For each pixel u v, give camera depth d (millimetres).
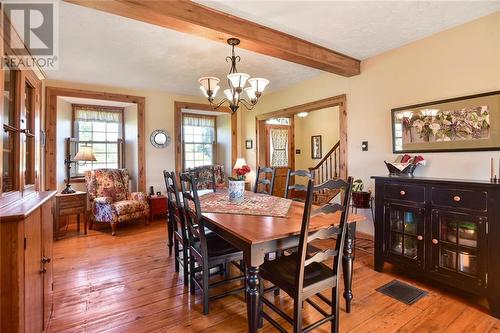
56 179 4359
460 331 1819
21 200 1614
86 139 5113
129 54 3311
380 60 3367
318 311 1895
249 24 2549
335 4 2270
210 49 3193
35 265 1459
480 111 2525
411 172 2902
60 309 2072
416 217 2498
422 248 2445
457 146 2684
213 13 2332
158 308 2100
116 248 3473
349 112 3771
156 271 2779
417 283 2510
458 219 2207
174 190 2539
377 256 2797
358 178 3654
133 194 4609
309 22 2572
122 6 1968
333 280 1675
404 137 3121
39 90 2568
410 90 3072
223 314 2025
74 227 4477
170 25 2262
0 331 1141
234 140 6105
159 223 4758
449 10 2395
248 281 1596
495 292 1997
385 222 2738
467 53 2613
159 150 5242
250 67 3869
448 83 2754
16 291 1173
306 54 2996
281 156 7074
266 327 1879
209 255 2078
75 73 4039
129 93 4945
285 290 1602
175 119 5395
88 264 2949
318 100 4258
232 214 2084
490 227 2035
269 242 1612
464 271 2188
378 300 2205
